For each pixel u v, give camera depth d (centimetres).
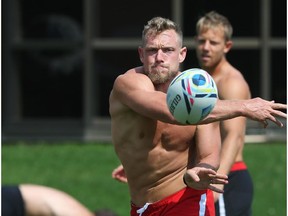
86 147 5909
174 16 6281
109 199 4419
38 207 1605
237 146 2631
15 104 6431
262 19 6281
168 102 1975
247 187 2823
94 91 6375
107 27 6400
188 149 2255
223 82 2867
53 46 6425
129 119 2245
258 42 6303
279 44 6306
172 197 2248
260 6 6291
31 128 6378
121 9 6378
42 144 6166
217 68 2919
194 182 2081
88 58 6366
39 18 6450
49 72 6456
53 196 1600
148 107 2064
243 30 6319
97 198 4431
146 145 2245
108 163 5269
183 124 1995
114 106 2258
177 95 1950
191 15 6288
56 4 6444
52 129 6369
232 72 2902
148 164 2256
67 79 6438
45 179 4834
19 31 6456
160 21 2188
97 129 6338
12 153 5656
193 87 1938
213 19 2908
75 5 6425
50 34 6450
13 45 6431
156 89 2200
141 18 6372
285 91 6334
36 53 6456
